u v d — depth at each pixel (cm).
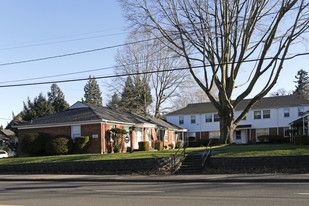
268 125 4912
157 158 2091
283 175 1659
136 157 2284
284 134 4794
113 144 3234
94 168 2231
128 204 966
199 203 955
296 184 1397
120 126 3438
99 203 996
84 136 3108
